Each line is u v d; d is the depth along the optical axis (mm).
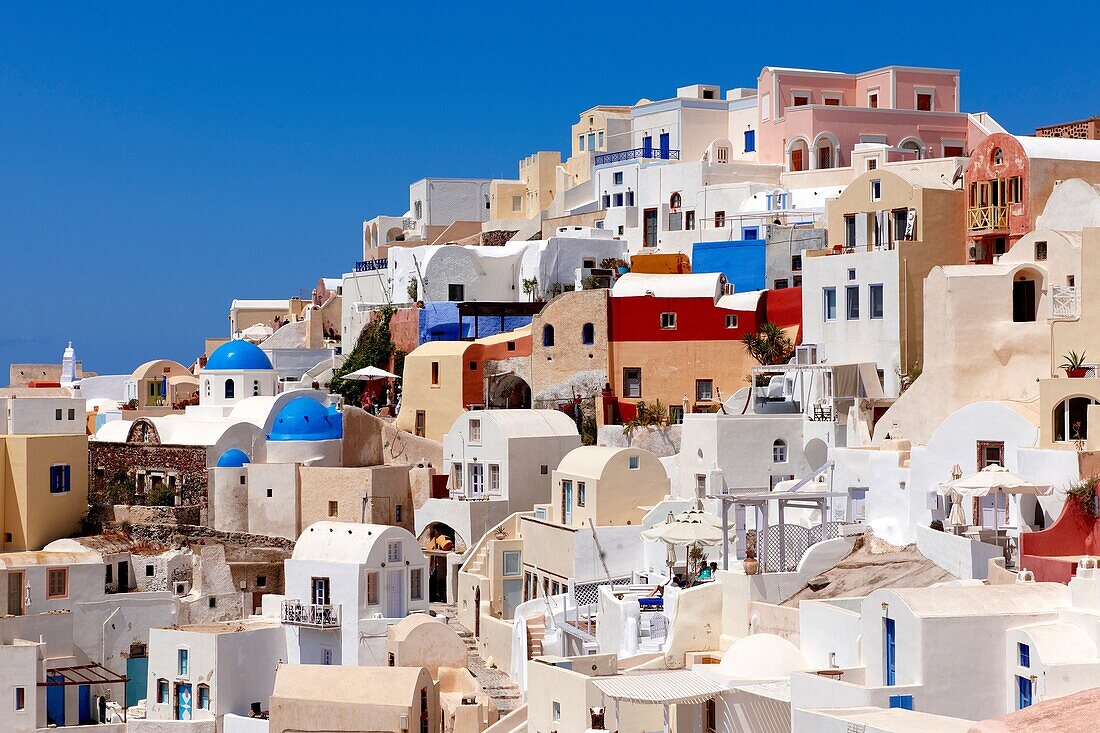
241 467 92000
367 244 153500
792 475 78062
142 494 92938
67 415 94375
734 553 70125
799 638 56469
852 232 86188
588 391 95938
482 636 79812
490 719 68938
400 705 68188
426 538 91938
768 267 100375
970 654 47656
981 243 80188
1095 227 67438
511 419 91062
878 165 106375
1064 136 88625
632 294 98500
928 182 83000
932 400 71625
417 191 148500
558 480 82062
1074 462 57000
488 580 83312
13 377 131625
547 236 126062
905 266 78250
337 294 134250
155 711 76438
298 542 83125
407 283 115062
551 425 91938
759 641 54156
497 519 89688
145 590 86125
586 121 133375
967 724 43344
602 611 67875
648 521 77438
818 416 77562
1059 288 68875
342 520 91250
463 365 99000
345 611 79938
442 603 89188
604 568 77688
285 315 149500
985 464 62438
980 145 80062
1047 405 60125
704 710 53250
